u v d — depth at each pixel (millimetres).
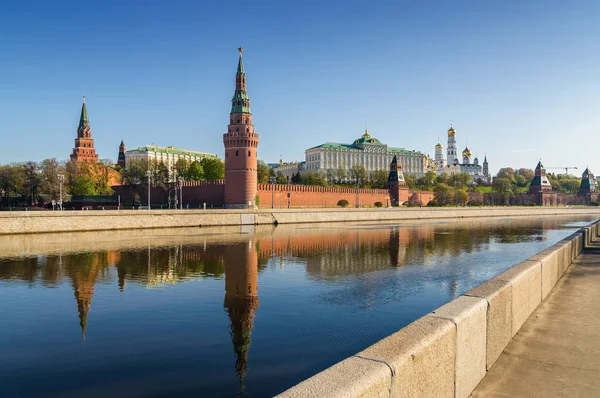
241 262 46531
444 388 6367
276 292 32406
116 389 16453
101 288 33781
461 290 33125
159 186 136000
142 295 31438
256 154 117875
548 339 9992
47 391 16281
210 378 17344
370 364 5023
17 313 26797
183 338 22141
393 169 172625
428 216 141750
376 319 25391
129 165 187250
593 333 10414
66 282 35938
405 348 5516
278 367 18469
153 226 87438
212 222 95938
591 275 18375
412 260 48500
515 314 10328
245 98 118438
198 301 29672
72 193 128875
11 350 20500
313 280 37000
